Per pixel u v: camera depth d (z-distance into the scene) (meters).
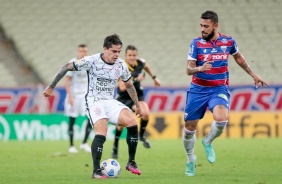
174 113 63.19
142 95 43.25
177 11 83.44
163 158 41.34
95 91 27.86
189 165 29.44
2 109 65.06
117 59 27.78
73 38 81.12
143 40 80.38
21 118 63.66
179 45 79.81
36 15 83.31
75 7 84.25
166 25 82.12
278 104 64.38
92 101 27.75
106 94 28.08
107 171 27.73
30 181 27.84
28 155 45.06
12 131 63.59
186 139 28.80
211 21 27.23
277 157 40.66
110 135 64.06
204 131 62.09
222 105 27.48
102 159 41.66
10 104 65.12
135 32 81.44
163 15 83.19
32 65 78.00
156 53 78.75
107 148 52.09
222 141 57.97
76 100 49.75
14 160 40.81
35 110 65.12
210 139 28.47
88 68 27.50
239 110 64.56
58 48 80.06
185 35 81.00
